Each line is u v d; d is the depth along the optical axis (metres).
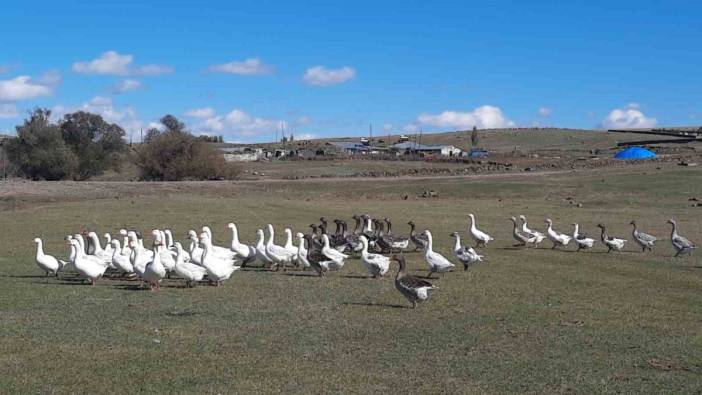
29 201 65.62
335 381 14.27
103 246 36.69
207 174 105.38
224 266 24.81
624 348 17.03
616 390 13.99
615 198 70.50
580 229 46.81
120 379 14.20
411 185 83.88
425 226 48.53
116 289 24.03
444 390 13.86
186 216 54.31
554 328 18.91
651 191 73.69
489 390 13.90
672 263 32.19
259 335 17.77
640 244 37.00
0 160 113.12
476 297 23.12
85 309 20.61
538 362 15.80
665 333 18.55
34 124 111.06
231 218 53.44
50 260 26.67
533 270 29.47
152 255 26.23
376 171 113.25
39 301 21.77
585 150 177.50
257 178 103.56
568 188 78.06
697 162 97.50
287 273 28.05
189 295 23.02
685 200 67.94
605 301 22.77
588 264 31.61
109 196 71.38
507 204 68.00
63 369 14.79
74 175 113.81
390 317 19.94
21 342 16.80
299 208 62.81
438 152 174.00
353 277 27.03
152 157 106.00
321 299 22.50
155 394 13.39
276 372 14.77
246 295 23.08
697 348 17.09
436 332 18.30
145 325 18.64
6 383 13.88
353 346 16.86
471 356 16.19
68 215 54.06
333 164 125.94
